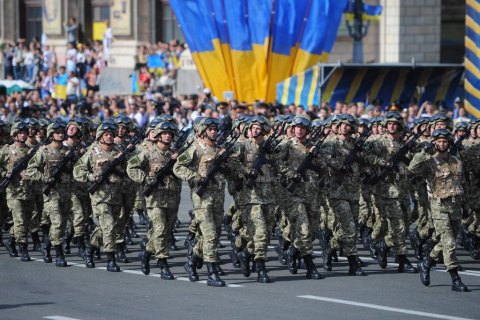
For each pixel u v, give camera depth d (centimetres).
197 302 2931
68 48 8462
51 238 3622
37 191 3850
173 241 3978
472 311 2800
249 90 6334
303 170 3338
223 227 4456
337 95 6122
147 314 2769
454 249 3100
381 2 7869
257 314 2762
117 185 3531
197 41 6397
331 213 3491
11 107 6372
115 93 8088
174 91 7669
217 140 3447
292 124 3369
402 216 3462
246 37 6297
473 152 3759
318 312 2786
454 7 8325
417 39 7919
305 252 3331
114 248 3500
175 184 3350
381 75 6188
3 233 4466
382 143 3531
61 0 9712
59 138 3700
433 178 3122
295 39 6300
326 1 6300
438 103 6041
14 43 9875
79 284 3238
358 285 3206
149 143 3375
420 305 2880
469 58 5238
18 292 3097
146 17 9131
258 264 3269
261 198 3284
